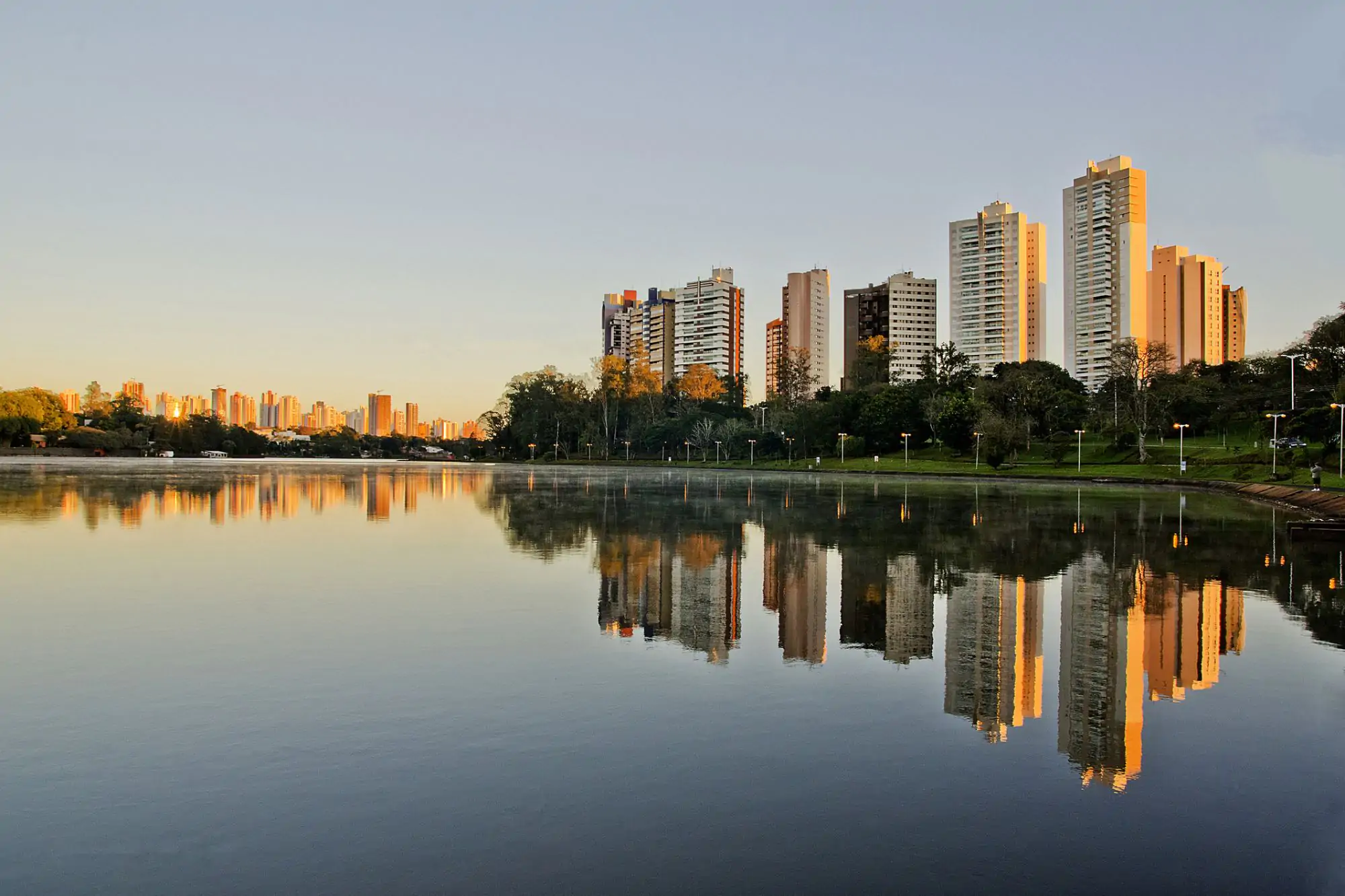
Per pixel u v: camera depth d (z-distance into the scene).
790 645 11.03
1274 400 82.69
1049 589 15.28
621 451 149.50
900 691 9.01
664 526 26.95
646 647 10.85
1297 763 7.08
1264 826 5.92
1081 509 35.81
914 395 115.88
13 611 12.84
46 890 4.95
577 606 13.51
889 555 20.09
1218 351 165.62
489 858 5.34
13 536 22.14
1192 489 55.38
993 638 11.48
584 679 9.34
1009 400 102.88
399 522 27.88
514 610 13.09
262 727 7.72
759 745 7.32
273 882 5.06
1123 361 95.12
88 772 6.67
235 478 58.81
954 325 196.00
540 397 151.88
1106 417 97.94
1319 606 13.74
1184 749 7.38
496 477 77.00
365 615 12.67
